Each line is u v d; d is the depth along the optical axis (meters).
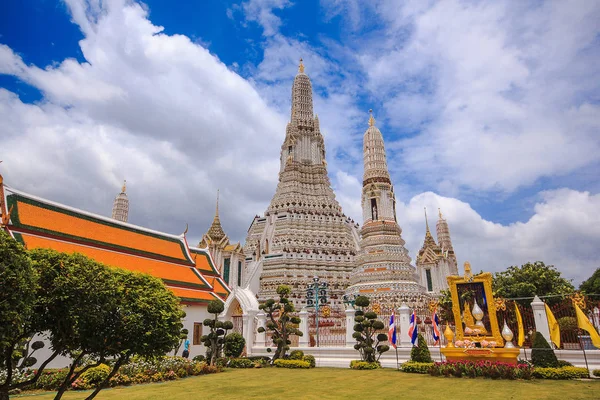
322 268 70.56
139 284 13.99
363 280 53.69
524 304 39.97
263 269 70.69
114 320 12.70
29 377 20.30
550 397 16.61
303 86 90.94
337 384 21.36
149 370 23.62
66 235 33.09
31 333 12.11
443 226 98.62
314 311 54.91
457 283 26.86
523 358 27.62
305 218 75.69
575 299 29.95
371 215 58.88
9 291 9.81
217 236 74.31
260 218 86.62
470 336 25.89
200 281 41.69
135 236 40.38
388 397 17.22
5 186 30.86
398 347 32.31
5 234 10.49
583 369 22.28
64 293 11.60
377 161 60.84
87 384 20.34
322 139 89.62
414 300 49.50
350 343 33.97
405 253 56.25
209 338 31.38
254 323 38.59
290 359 31.28
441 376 23.53
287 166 82.75
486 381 21.44
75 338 12.23
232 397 17.75
